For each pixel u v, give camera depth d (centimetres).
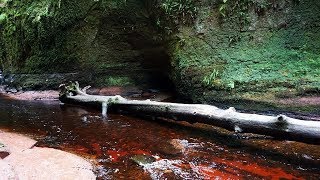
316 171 371
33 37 837
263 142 468
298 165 388
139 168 385
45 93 813
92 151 440
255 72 603
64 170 365
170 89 788
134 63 805
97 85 811
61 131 528
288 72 579
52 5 811
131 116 623
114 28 774
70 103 725
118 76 814
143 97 746
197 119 503
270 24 615
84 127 551
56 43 816
